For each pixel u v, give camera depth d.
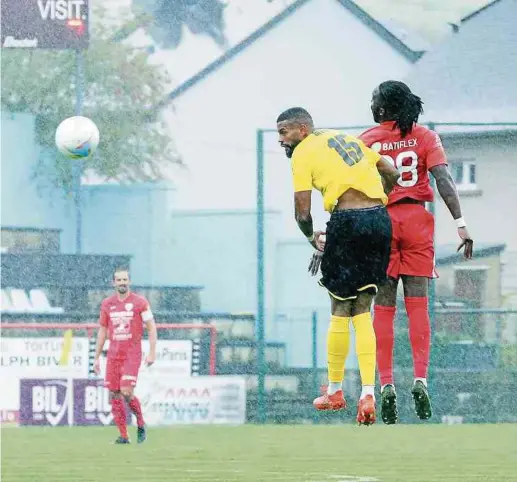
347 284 20.56
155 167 75.75
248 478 27.48
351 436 42.91
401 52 80.12
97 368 41.25
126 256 64.75
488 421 56.59
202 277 73.62
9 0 65.88
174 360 53.50
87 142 35.91
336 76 80.38
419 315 21.80
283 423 55.75
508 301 66.75
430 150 21.47
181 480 27.05
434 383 56.59
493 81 78.81
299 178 20.70
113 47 77.31
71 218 73.06
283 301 71.69
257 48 80.06
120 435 40.19
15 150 71.75
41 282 63.50
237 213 73.88
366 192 20.50
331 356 20.98
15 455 34.72
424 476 28.06
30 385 50.62
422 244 21.69
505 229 70.19
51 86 75.38
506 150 70.69
